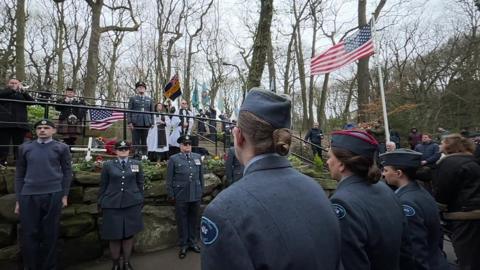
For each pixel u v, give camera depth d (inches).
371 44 313.6
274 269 44.2
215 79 1226.6
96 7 580.7
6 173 195.0
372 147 79.9
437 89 940.6
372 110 573.9
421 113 853.8
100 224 209.8
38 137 176.1
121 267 191.9
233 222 45.2
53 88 1111.6
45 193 168.1
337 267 51.6
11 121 239.5
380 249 73.5
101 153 291.1
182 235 217.5
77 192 207.5
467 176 141.0
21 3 543.5
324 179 317.7
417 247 92.4
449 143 152.9
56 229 172.4
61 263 195.6
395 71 1042.7
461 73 892.6
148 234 223.9
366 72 555.2
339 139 83.2
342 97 1417.3
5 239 183.9
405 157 105.8
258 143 52.4
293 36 954.1
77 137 330.0
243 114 53.8
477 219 137.1
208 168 273.3
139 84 324.5
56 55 1120.8
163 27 1015.0
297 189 51.1
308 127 940.0
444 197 146.6
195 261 207.6
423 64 998.4
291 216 47.5
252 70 290.7
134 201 192.2
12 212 187.5
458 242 142.5
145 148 320.8
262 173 51.1
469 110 852.0
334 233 51.7
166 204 238.7
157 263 204.7
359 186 78.6
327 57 344.5
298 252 45.8
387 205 78.7
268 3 289.0
